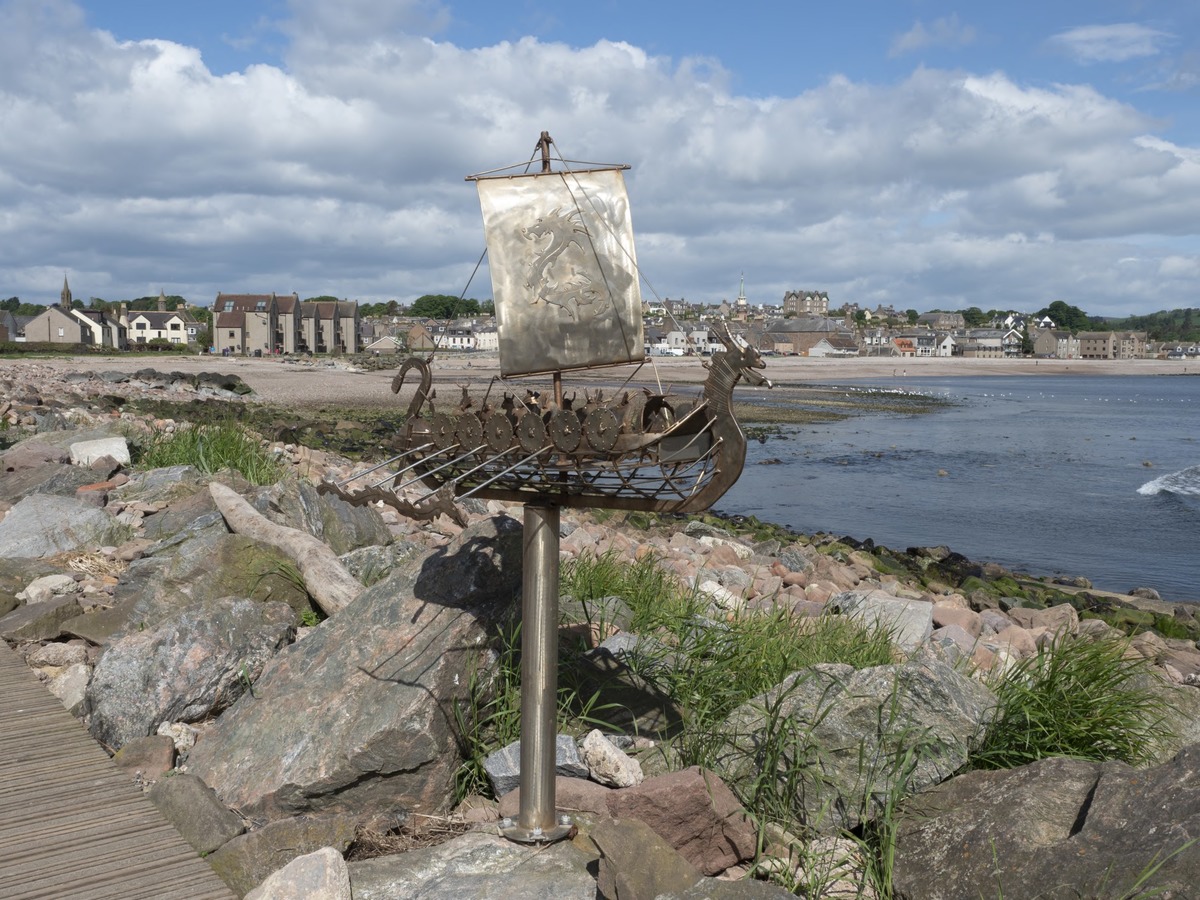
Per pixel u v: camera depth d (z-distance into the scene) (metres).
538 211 3.39
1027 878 3.19
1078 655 4.82
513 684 4.37
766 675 5.11
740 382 2.96
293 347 112.12
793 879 3.59
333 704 4.13
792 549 12.85
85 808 3.57
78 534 7.56
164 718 4.63
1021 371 149.50
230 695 4.80
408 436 3.64
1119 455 34.44
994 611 10.62
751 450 33.31
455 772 4.09
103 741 4.57
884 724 4.06
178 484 8.96
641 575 7.20
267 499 7.57
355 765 3.88
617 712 4.61
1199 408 68.00
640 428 3.40
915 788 3.91
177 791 3.70
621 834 3.21
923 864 3.49
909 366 148.25
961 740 4.14
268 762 4.04
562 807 3.84
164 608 5.82
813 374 111.31
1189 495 24.52
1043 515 21.48
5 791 3.67
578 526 12.07
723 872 3.72
